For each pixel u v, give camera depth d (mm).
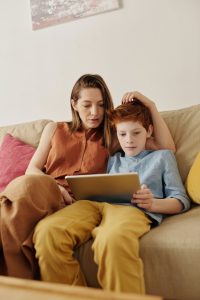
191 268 831
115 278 829
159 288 862
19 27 2082
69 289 614
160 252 863
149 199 1029
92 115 1402
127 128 1230
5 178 1576
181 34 1701
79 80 1465
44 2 1983
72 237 944
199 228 908
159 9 1731
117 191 1072
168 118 1418
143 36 1779
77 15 1907
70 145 1407
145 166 1224
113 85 1877
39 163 1430
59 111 2035
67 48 1966
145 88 1807
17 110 2154
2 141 1740
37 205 1020
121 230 875
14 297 625
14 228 957
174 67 1732
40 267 926
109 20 1843
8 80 2156
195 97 1711
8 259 961
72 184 1140
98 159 1354
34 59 2064
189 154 1292
